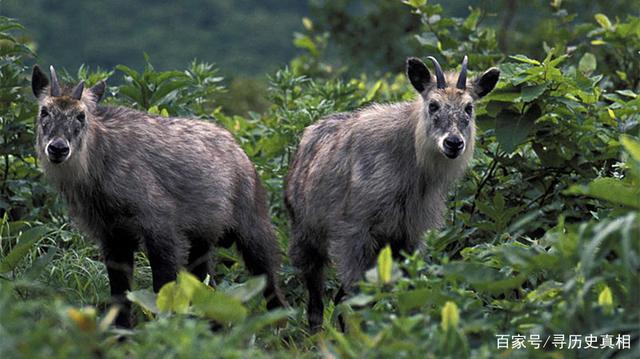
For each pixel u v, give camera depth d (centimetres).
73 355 638
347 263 1073
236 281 1205
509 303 801
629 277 716
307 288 1171
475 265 791
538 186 1199
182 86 1325
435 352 695
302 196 1155
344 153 1096
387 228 1073
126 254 1099
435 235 1053
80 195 1058
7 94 1221
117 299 1045
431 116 1044
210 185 1130
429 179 1064
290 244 1188
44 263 953
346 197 1083
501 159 1194
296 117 1337
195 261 1171
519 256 784
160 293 791
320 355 818
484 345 705
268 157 1356
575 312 718
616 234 726
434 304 809
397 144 1067
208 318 866
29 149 1225
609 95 1180
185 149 1119
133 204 1066
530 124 1138
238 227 1177
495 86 1123
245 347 833
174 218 1095
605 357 691
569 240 775
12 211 1240
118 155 1062
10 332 674
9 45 1253
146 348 680
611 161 1175
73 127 1025
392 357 682
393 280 777
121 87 1314
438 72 1064
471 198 1202
